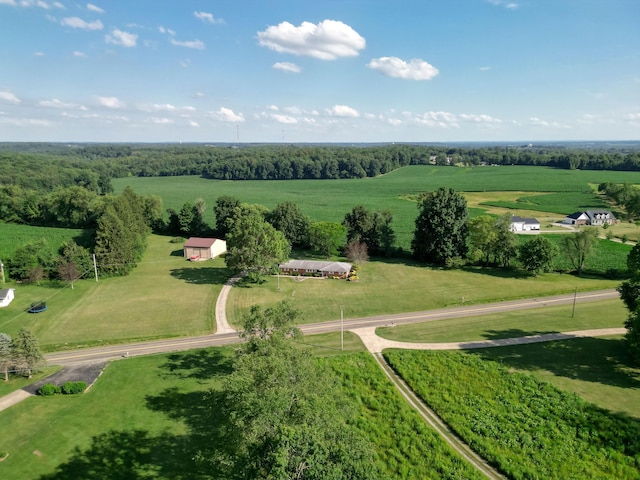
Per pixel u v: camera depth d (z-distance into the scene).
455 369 52.12
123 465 36.66
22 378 50.62
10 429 41.16
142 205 130.12
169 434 40.72
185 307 74.12
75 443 39.25
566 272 92.31
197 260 105.00
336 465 22.31
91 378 50.72
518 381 49.12
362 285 85.81
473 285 84.75
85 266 89.56
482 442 39.41
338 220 148.12
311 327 65.75
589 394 46.38
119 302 76.31
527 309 71.75
